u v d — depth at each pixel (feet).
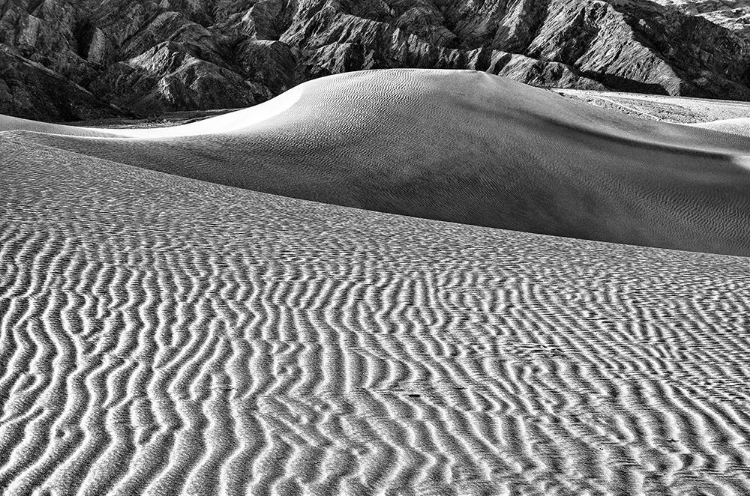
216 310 29.89
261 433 19.99
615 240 88.12
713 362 27.32
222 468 18.06
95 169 58.80
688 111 287.69
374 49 436.35
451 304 32.81
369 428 20.66
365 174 87.30
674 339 29.81
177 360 24.76
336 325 29.14
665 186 102.06
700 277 41.24
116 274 33.42
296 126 98.63
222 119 132.98
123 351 25.22
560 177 97.09
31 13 417.49
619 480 18.48
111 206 46.65
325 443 19.62
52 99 329.11
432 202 85.20
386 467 18.51
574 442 20.43
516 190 91.97
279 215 50.57
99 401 21.48
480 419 21.59
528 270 40.16
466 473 18.40
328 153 90.94
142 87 378.94
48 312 28.32
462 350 27.25
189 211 48.14
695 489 18.19
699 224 94.73
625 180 100.73
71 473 17.57
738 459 19.83
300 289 33.42
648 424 21.81
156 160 80.07
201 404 21.59
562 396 23.57
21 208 43.16
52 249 36.11
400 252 42.22
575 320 31.63
